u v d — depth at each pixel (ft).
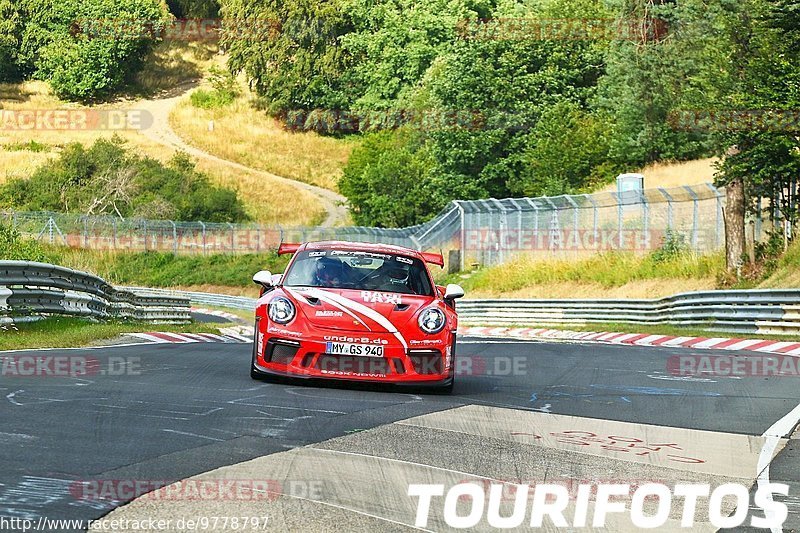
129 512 28.14
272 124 592.19
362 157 431.84
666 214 212.23
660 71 301.22
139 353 77.71
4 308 91.45
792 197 159.53
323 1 608.19
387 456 38.17
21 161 452.76
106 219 335.88
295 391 55.93
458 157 349.61
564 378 73.36
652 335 134.51
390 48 551.59
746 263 162.20
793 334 121.90
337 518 28.68
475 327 188.44
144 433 40.27
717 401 60.95
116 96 627.05
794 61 152.66
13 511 27.61
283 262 347.97
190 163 455.22
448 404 54.44
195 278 336.90
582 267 216.74
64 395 50.11
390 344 57.47
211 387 55.98
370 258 64.75
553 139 317.83
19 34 649.61
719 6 227.81
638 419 52.26
